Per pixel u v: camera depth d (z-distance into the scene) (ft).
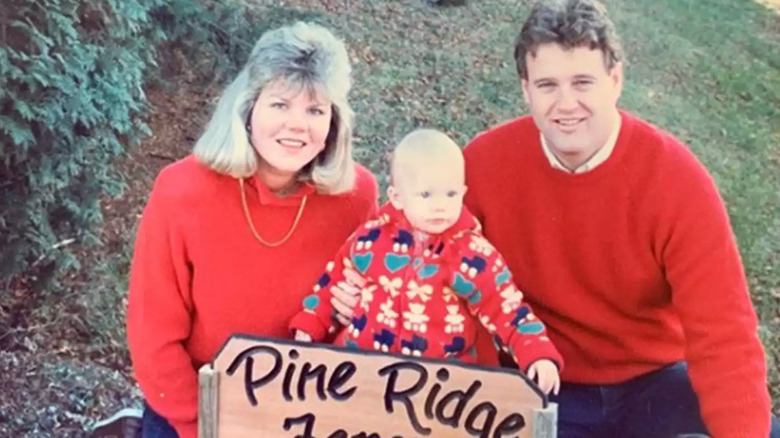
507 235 7.00
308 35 6.53
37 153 11.02
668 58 16.46
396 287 6.07
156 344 6.69
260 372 5.91
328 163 6.70
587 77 6.37
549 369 5.85
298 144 6.42
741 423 6.27
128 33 12.80
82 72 11.24
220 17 15.47
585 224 6.75
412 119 15.60
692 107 15.47
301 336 6.49
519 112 15.87
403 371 5.73
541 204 6.85
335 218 6.89
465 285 6.01
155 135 14.17
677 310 6.68
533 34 6.43
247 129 6.52
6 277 11.29
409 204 5.93
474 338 6.27
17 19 10.64
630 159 6.61
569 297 6.94
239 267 6.70
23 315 11.50
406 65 16.78
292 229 6.75
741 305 6.46
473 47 17.42
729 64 16.44
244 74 6.48
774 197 14.14
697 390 6.52
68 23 11.02
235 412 5.96
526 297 7.09
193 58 15.19
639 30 17.03
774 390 11.82
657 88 15.79
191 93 14.92
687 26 17.42
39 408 10.25
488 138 7.13
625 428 7.04
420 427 5.74
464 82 16.47
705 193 6.53
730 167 14.47
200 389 5.94
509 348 6.09
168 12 14.70
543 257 6.91
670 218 6.53
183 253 6.67
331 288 6.48
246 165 6.52
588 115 6.45
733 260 6.51
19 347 11.10
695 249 6.48
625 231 6.68
